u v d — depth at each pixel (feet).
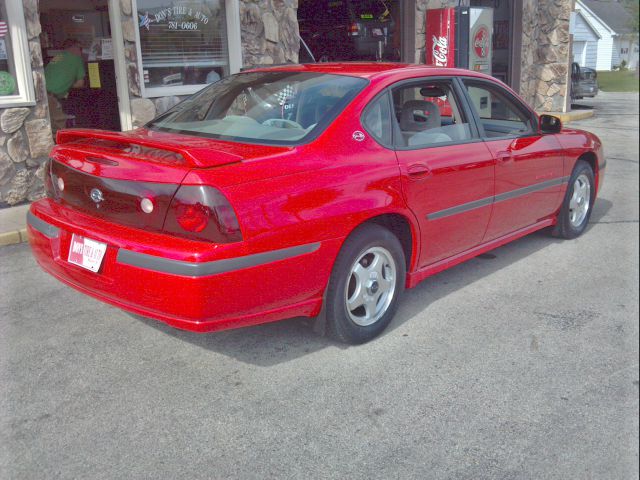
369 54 38.68
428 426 8.69
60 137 11.21
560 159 16.21
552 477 7.57
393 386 9.79
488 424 8.74
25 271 15.34
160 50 26.20
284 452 8.09
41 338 11.48
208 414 8.97
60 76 25.71
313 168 9.85
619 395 9.48
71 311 12.76
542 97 50.44
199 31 27.37
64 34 27.30
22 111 21.22
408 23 37.78
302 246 9.55
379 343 11.35
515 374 10.19
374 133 11.15
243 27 28.55
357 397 9.46
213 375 10.12
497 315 12.67
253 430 8.58
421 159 11.69
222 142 10.45
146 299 9.02
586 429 8.59
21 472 7.60
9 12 20.35
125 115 25.04
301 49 37.65
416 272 12.32
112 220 9.63
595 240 18.02
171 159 9.20
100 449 8.11
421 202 11.68
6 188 21.30
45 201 11.32
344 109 10.88
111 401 9.31
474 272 15.33
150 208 9.02
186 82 27.37
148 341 11.37
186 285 8.57
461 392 9.62
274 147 10.06
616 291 13.92
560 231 17.74
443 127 12.84
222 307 8.87
